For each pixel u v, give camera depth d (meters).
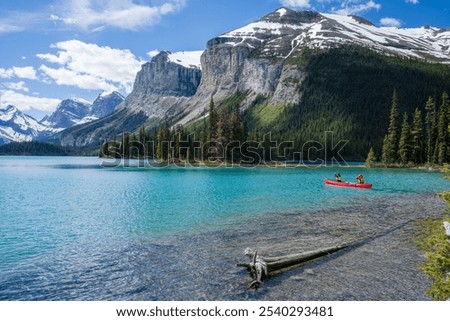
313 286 15.58
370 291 15.02
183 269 17.55
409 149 112.50
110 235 24.42
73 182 64.94
